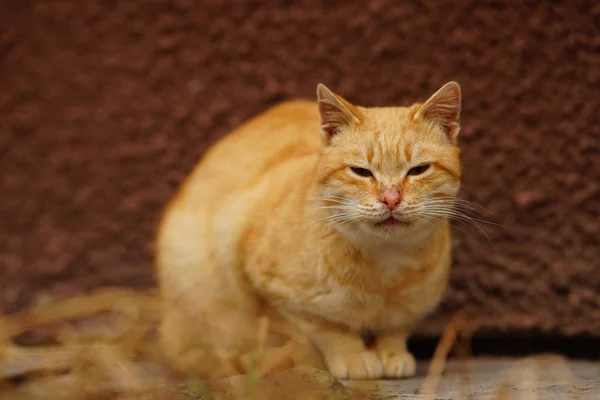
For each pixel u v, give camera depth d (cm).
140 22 640
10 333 569
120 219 651
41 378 482
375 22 588
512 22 557
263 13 612
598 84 544
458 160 421
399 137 405
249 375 365
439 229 425
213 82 629
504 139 561
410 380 424
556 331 535
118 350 508
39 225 667
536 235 557
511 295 554
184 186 528
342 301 418
